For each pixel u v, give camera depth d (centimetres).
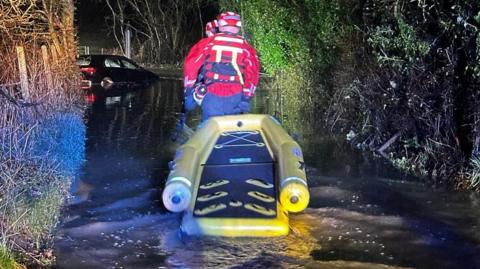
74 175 814
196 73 766
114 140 1057
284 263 516
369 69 995
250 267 509
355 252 543
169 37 3662
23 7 1151
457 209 660
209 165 652
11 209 602
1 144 736
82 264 523
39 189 694
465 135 779
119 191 748
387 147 923
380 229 601
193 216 562
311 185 757
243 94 771
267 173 631
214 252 538
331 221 623
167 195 563
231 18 760
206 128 705
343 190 734
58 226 618
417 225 613
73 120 1214
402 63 854
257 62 780
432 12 786
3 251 498
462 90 776
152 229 612
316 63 1273
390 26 870
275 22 1445
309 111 1295
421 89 826
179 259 530
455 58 766
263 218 555
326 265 512
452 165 777
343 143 995
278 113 1305
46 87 1071
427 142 816
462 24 708
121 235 595
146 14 3678
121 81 2292
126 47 3641
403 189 735
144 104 1597
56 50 1295
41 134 895
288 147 641
